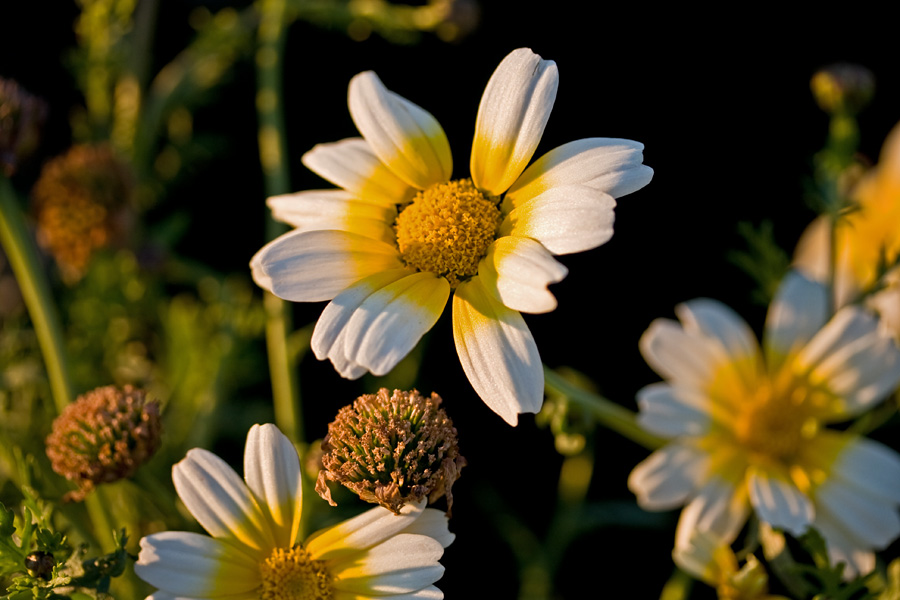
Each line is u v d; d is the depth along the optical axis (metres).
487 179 0.30
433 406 0.29
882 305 0.38
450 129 0.47
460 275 0.30
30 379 0.38
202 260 0.47
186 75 0.42
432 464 0.29
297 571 0.30
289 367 0.37
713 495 0.35
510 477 0.43
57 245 0.38
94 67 0.40
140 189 0.41
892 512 0.35
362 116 0.31
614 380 0.45
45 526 0.31
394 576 0.29
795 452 0.35
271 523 0.30
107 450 0.32
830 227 0.36
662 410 0.35
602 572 0.42
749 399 0.35
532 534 0.41
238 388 0.43
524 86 0.30
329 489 0.29
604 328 0.46
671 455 0.35
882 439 0.41
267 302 0.37
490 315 0.30
